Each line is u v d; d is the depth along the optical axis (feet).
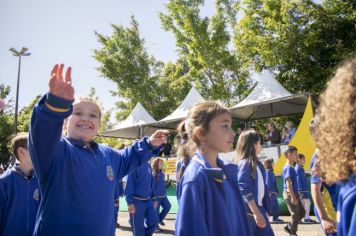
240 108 48.44
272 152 42.70
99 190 9.02
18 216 12.28
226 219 8.26
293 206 26.30
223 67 78.64
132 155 10.58
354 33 61.67
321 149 5.58
